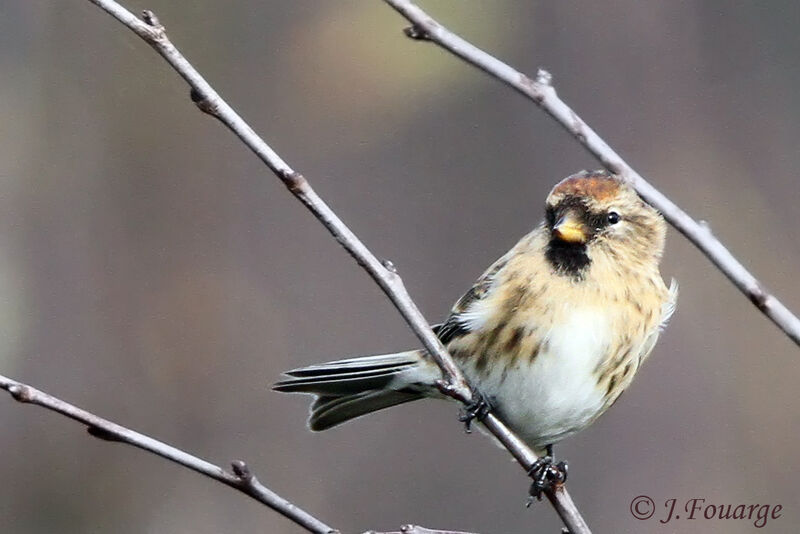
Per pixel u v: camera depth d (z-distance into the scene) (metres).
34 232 12.71
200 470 5.98
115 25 13.41
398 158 12.80
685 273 11.77
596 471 11.16
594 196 7.75
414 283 12.59
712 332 11.55
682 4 12.91
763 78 12.86
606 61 12.76
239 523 11.62
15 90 13.11
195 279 12.76
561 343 7.65
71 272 12.64
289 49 13.12
